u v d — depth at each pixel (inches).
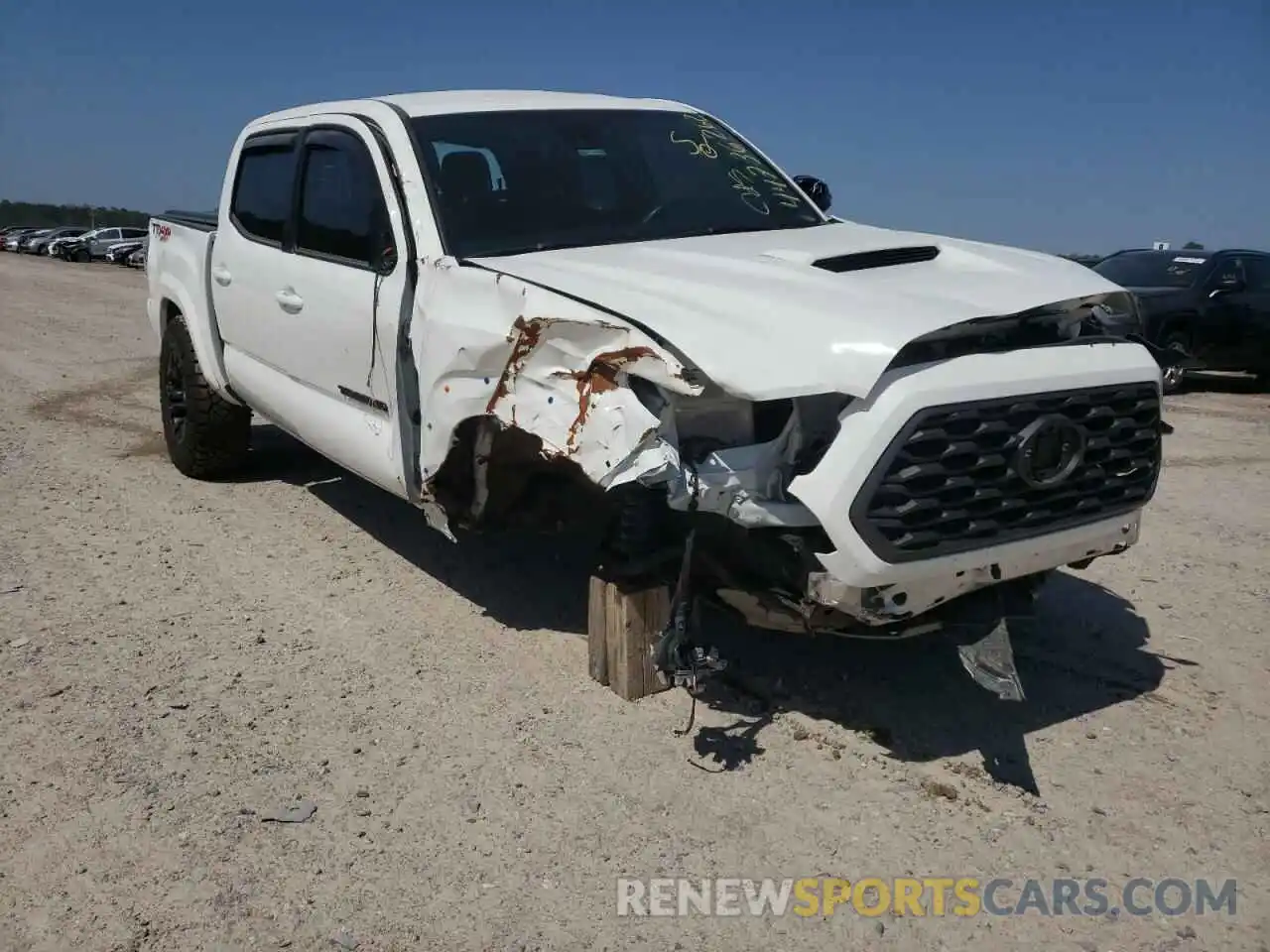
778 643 184.7
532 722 157.3
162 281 282.4
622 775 143.9
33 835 128.8
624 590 161.3
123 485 276.5
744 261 156.6
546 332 140.5
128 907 117.0
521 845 129.3
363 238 189.8
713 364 127.4
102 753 146.9
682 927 116.3
